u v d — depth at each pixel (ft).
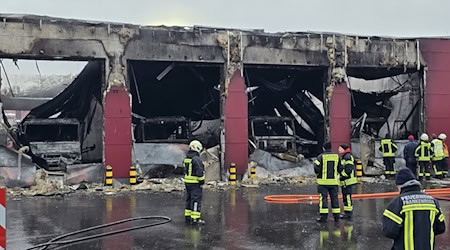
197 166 33.37
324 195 34.04
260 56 64.59
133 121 70.59
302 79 77.56
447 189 52.42
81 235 30.40
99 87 71.00
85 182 57.77
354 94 79.87
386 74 75.56
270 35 64.90
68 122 70.18
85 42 57.62
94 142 71.41
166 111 80.74
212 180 62.34
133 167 57.93
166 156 62.75
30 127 69.10
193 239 28.84
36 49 55.77
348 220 34.76
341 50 67.62
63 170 60.39
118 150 58.80
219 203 44.29
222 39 62.90
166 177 62.28
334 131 67.56
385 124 81.30
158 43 60.64
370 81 81.00
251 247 26.68
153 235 30.04
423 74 70.90
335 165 34.06
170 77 72.90
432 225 15.15
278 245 27.12
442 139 66.69
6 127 59.21
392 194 48.93
